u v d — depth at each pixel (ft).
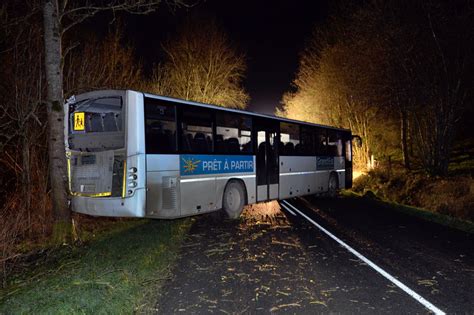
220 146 36.17
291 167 48.47
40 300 15.96
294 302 16.75
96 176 28.32
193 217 38.99
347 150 66.03
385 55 74.33
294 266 22.15
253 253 25.08
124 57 49.67
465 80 68.80
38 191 34.35
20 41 34.06
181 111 31.40
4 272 21.61
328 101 108.47
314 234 31.19
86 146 29.45
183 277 20.10
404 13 70.44
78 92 38.73
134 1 30.27
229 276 20.29
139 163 27.07
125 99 27.68
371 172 81.30
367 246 27.17
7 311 15.24
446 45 67.62
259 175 42.04
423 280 19.75
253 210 45.42
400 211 45.24
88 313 14.85
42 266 23.11
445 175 67.46
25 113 32.81
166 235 29.45
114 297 16.49
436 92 70.08
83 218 37.24
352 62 84.99
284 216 40.57
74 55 41.68
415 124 82.02
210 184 34.45
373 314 15.53
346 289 18.38
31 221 30.30
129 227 33.63
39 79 32.91
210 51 78.84
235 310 15.92
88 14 29.50
